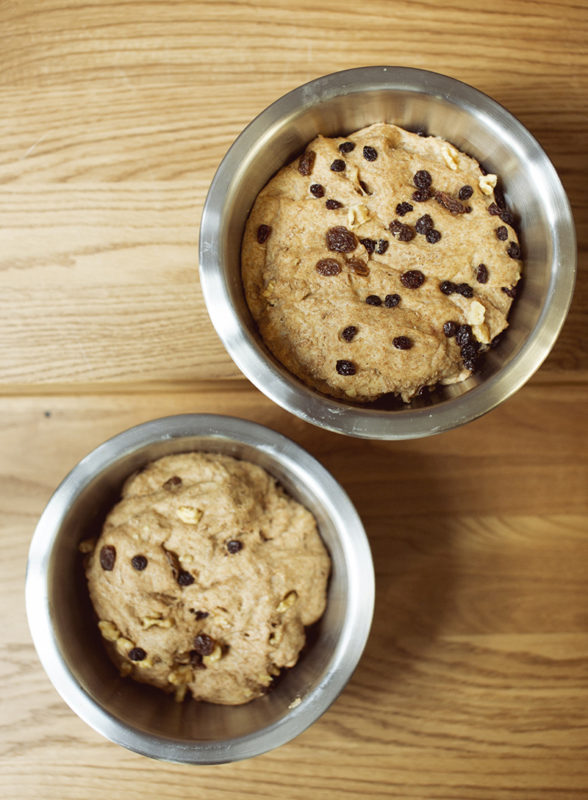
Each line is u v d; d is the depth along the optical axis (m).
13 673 0.79
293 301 0.74
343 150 0.76
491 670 0.81
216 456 0.75
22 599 0.79
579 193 0.82
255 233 0.75
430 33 0.81
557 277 0.71
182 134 0.81
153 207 0.80
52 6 0.81
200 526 0.73
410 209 0.75
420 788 0.80
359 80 0.73
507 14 0.82
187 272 0.80
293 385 0.71
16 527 0.79
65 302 0.80
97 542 0.74
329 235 0.75
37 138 0.80
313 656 0.74
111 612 0.73
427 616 0.81
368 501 0.81
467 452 0.81
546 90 0.82
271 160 0.75
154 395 0.81
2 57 0.80
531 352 0.71
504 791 0.80
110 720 0.70
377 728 0.80
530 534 0.81
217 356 0.80
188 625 0.73
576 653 0.81
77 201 0.80
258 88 0.81
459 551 0.81
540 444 0.82
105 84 0.81
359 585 0.71
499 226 0.75
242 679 0.74
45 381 0.80
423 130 0.77
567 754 0.80
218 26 0.81
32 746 0.79
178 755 0.69
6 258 0.80
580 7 0.82
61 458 0.80
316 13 0.81
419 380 0.74
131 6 0.81
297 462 0.72
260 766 0.80
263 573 0.73
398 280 0.75
